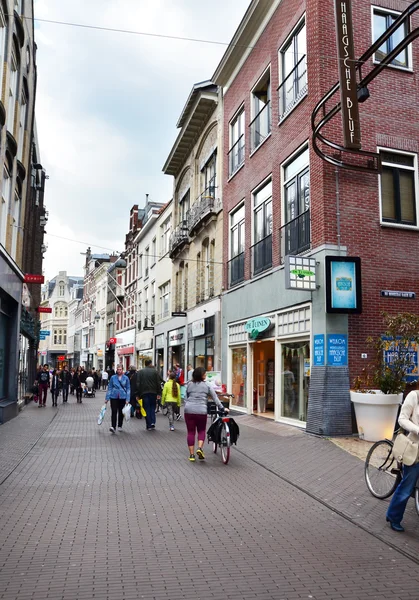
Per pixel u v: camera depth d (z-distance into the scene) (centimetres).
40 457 984
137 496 705
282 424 1420
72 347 7794
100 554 492
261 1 1659
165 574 448
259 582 434
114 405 1351
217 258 2134
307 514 634
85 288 7050
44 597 399
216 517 616
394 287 1282
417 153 1362
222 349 2003
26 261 2405
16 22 1616
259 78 1752
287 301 1427
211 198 2191
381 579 443
